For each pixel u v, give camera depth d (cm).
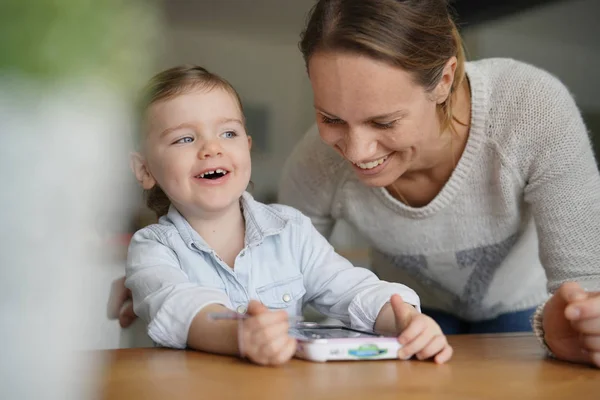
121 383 62
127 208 38
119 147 36
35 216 33
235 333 80
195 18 231
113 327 117
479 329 153
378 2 96
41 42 30
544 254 122
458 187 126
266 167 235
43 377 35
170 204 120
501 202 125
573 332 81
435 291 148
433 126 108
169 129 110
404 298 99
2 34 29
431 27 100
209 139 110
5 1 29
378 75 94
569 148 117
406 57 95
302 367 73
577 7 234
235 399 56
